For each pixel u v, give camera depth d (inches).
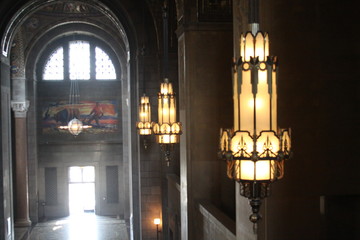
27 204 1080.8
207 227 398.0
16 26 795.4
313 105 249.1
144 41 735.7
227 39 434.9
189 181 435.8
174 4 601.3
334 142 249.9
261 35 157.4
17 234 994.1
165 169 716.0
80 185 1235.2
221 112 435.8
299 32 247.4
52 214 1187.3
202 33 432.8
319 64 248.7
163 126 409.7
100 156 1189.7
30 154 1126.4
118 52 1109.7
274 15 247.3
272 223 246.5
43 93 1173.1
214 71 434.9
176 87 655.1
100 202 1197.7
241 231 269.1
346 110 249.9
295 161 249.0
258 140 156.7
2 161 732.0
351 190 249.9
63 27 1090.7
